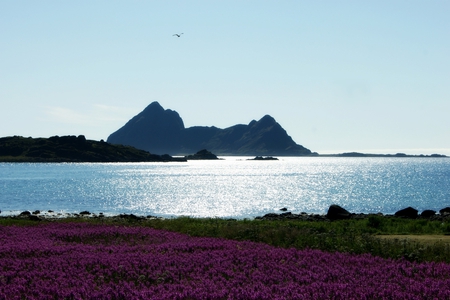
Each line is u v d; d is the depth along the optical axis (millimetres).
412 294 11195
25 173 189375
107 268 14695
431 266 14820
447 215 43625
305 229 25969
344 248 19000
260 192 99688
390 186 117938
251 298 10898
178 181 140000
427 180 145500
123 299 11125
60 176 166125
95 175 176000
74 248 18875
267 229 27047
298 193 97000
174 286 12148
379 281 12867
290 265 15281
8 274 13484
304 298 10797
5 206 72250
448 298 11102
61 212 63531
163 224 33594
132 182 134125
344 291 11594
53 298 11188
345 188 111875
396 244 19469
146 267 15133
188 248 19141
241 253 17734
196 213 62812
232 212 64000
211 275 13883
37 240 22078
